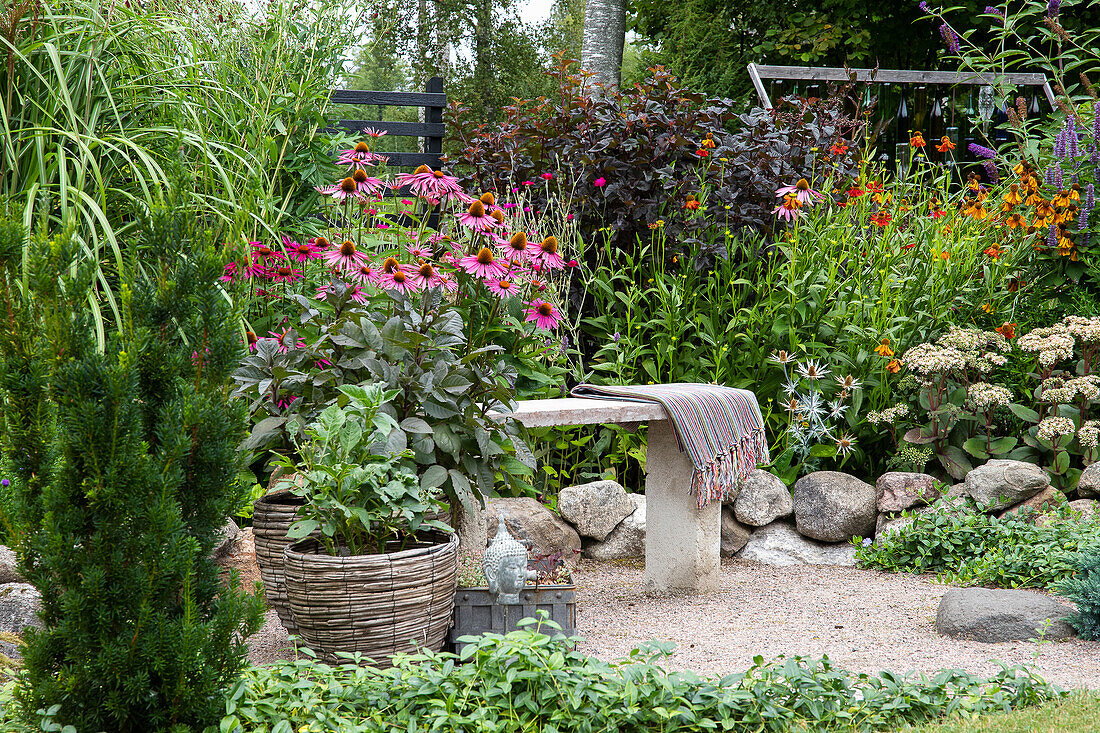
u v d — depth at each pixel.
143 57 4.19
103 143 3.53
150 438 2.12
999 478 4.49
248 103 4.35
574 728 2.35
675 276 5.54
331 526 2.74
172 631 2.02
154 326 2.14
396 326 3.20
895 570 4.40
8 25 3.61
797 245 5.35
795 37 12.36
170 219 2.21
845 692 2.54
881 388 5.12
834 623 3.57
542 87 21.22
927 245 5.53
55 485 1.99
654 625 3.56
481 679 2.46
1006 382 5.23
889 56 12.99
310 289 4.36
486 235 4.02
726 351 5.09
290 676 2.50
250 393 3.17
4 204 2.23
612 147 5.71
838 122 6.44
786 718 2.43
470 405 3.22
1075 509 4.41
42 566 2.03
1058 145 5.52
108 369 1.98
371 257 4.26
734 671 3.02
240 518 4.00
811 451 5.09
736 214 5.57
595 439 5.40
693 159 5.87
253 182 4.19
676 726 2.36
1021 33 11.33
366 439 2.79
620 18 11.85
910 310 5.33
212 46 4.50
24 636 2.04
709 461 3.78
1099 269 5.23
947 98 8.98
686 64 13.25
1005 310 5.46
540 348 4.76
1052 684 2.71
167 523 2.01
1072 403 5.03
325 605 2.67
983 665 3.04
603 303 5.62
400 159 6.88
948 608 3.46
